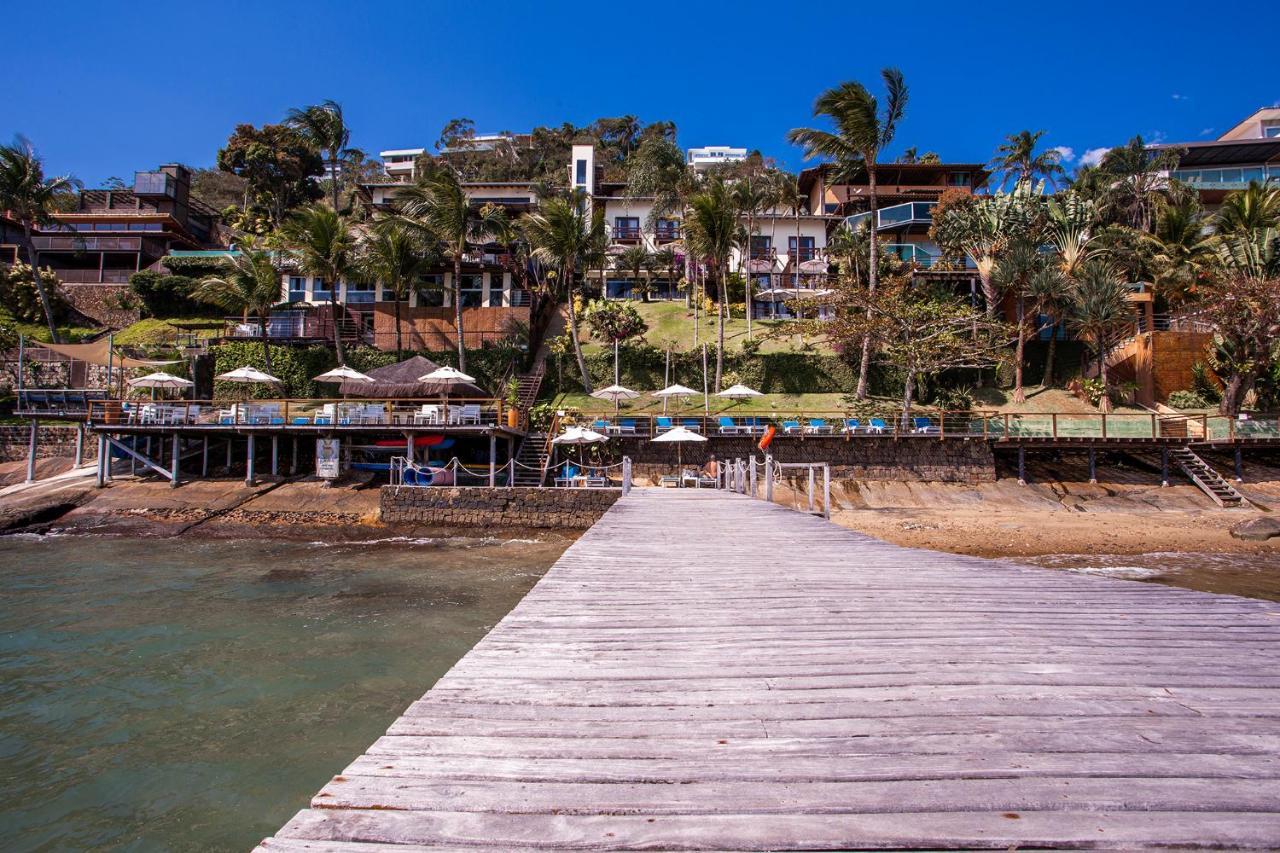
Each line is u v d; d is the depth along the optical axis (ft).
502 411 85.30
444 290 130.93
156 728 23.27
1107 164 153.17
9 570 52.44
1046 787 7.45
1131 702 10.27
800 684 11.23
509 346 117.70
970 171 170.09
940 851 6.31
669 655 12.96
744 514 41.91
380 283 134.72
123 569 52.85
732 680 11.45
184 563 55.57
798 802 7.16
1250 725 9.32
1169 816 6.86
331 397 115.85
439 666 29.84
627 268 151.23
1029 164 153.69
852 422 94.12
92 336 138.72
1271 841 6.37
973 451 87.45
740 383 114.11
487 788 7.48
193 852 16.40
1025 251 112.27
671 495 59.93
